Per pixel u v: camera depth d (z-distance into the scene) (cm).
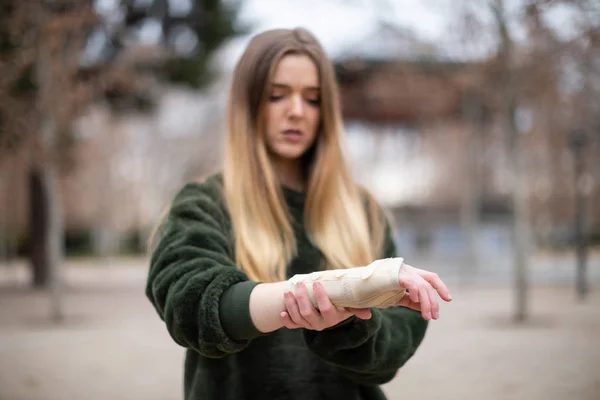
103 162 2886
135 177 3180
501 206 2648
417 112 2080
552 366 628
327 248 146
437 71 1099
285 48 146
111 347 802
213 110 2836
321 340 121
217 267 111
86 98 1095
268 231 140
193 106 2859
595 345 734
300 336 139
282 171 157
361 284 94
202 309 105
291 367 137
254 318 102
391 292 94
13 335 911
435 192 2959
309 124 150
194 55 1481
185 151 3000
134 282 1894
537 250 2917
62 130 1052
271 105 148
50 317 1096
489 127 2089
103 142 2764
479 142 2161
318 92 150
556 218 2764
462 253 2344
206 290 107
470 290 1380
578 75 970
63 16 1023
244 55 150
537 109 1154
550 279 1555
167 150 3038
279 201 147
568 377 579
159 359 719
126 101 1500
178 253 117
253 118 147
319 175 151
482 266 2031
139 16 1312
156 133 2992
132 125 2886
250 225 139
